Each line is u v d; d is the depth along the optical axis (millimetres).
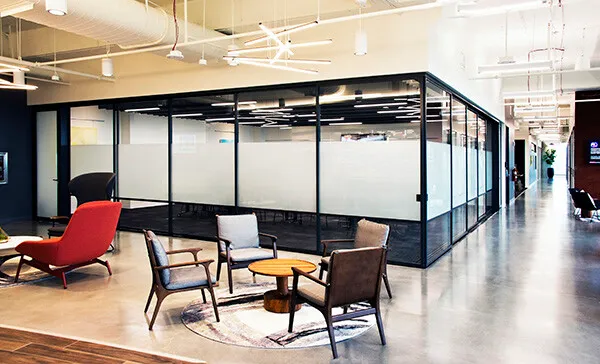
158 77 7980
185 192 7895
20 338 3447
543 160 38000
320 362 3053
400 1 5074
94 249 5164
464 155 8266
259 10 6055
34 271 5551
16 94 9633
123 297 4504
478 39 8719
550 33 8195
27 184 9914
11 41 7816
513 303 4320
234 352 3211
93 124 9727
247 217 5273
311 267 4277
